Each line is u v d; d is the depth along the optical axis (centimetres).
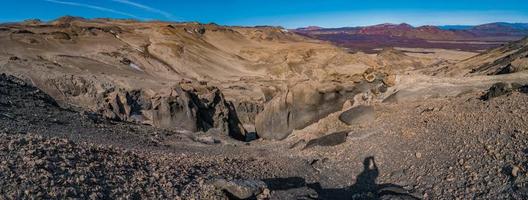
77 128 2039
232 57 12838
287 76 11056
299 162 1656
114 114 3120
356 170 1514
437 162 1346
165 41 12281
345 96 2641
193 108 3164
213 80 9888
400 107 2130
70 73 6900
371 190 1320
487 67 4403
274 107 2861
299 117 2700
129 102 4125
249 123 4653
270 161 1631
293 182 1364
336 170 1565
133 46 11506
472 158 1280
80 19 17012
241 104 4866
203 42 13862
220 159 1533
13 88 2481
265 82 8425
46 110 2267
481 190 1091
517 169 1087
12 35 9531
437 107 1898
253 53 14362
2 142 1039
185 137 2545
